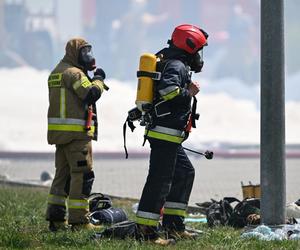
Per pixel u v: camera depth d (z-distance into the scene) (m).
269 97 28.41
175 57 26.48
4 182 61.78
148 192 26.16
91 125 30.20
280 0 28.53
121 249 24.53
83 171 30.03
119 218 32.28
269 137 28.39
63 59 30.59
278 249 24.47
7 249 25.22
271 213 28.36
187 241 26.33
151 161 26.33
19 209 37.91
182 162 27.11
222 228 29.80
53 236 27.72
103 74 30.41
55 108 30.05
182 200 27.12
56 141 30.00
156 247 24.86
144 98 26.05
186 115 26.33
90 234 27.77
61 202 30.81
